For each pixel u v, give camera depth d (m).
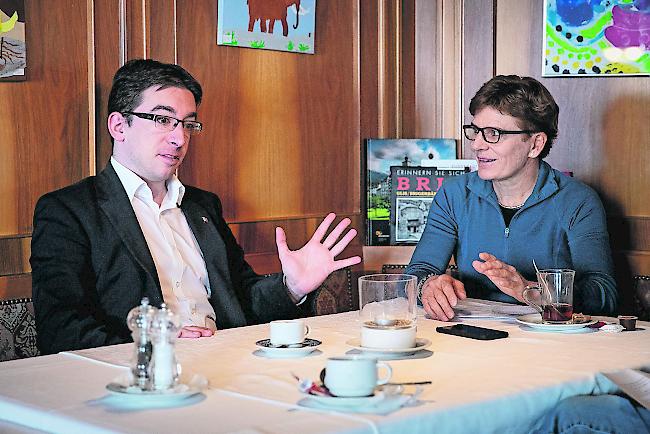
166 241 2.78
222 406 1.55
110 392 1.64
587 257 2.93
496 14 3.98
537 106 2.95
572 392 1.77
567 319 2.34
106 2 3.21
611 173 3.77
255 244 3.70
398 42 4.14
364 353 2.00
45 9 3.06
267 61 3.72
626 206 3.75
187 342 2.17
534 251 3.03
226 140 3.60
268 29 3.69
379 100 4.12
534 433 1.72
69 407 1.57
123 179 2.76
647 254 3.66
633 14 3.71
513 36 3.95
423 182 3.95
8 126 3.00
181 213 2.89
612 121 3.76
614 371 1.87
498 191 3.09
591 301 2.78
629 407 1.72
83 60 3.17
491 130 2.95
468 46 4.05
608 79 3.76
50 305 2.46
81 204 2.63
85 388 1.71
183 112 2.76
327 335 2.25
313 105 3.89
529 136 2.97
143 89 2.73
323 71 3.92
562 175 3.11
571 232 3.00
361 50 4.05
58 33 3.10
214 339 2.21
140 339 1.63
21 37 2.99
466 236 3.12
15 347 2.71
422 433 1.49
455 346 2.10
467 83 4.06
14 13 2.97
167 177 2.78
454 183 3.19
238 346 2.11
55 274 2.51
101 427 1.44
